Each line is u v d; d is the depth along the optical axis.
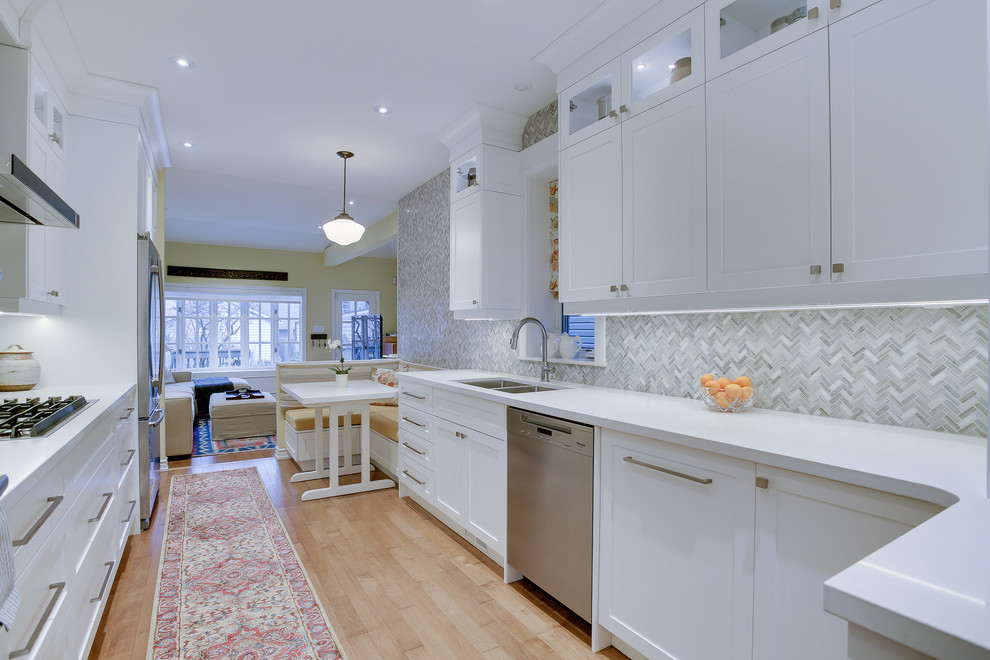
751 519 1.30
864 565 0.63
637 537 1.63
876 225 1.34
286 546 2.65
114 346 2.88
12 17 2.05
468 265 3.40
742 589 1.32
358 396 3.41
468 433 2.60
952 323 1.46
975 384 1.42
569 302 2.45
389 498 3.45
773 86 1.59
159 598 2.12
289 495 3.50
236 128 3.48
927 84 1.25
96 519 1.81
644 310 2.05
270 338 9.23
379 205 5.88
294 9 2.21
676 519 1.50
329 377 4.94
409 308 5.30
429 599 2.12
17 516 1.07
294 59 2.62
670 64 2.00
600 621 1.77
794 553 1.22
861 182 1.37
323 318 9.53
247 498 3.43
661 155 1.98
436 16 2.26
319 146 3.83
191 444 4.65
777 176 1.58
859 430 1.52
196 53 2.56
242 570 2.38
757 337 1.96
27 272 2.21
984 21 1.16
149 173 3.63
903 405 1.56
